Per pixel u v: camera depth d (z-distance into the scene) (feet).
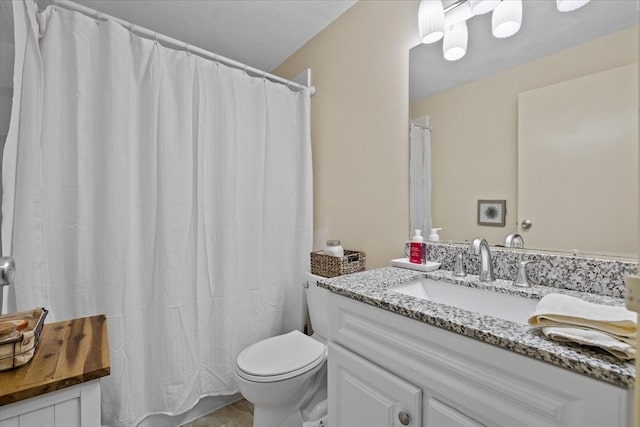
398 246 5.06
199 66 5.16
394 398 2.89
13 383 2.06
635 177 2.83
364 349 3.22
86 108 4.16
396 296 3.10
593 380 1.77
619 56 2.93
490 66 3.92
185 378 4.96
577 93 3.19
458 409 2.44
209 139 5.32
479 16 4.02
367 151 5.56
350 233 5.93
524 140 3.60
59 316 4.02
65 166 4.05
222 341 5.38
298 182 6.53
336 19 6.10
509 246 3.75
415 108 4.78
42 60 3.83
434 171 4.56
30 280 3.59
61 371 2.23
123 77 4.37
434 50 4.52
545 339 2.08
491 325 2.32
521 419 2.06
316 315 5.67
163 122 4.76
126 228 4.35
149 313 4.74
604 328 1.95
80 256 4.08
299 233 6.46
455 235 4.33
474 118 4.09
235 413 5.44
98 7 5.56
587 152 3.12
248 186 5.83
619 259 2.93
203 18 5.97
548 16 3.42
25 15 3.62
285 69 7.63
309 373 4.42
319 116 6.63
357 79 5.70
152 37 5.00
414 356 2.75
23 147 3.59
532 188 3.53
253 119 5.93
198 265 5.12
